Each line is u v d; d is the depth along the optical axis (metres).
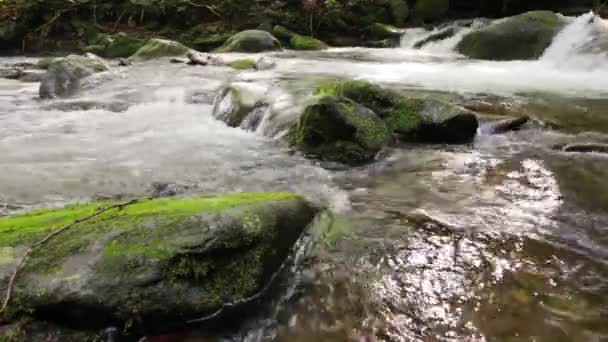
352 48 14.77
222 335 1.96
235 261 2.20
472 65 9.93
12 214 3.04
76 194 3.47
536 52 10.36
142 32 16.84
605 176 3.59
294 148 4.43
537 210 3.00
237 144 4.76
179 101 6.97
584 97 6.47
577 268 2.31
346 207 3.14
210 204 2.55
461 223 2.84
